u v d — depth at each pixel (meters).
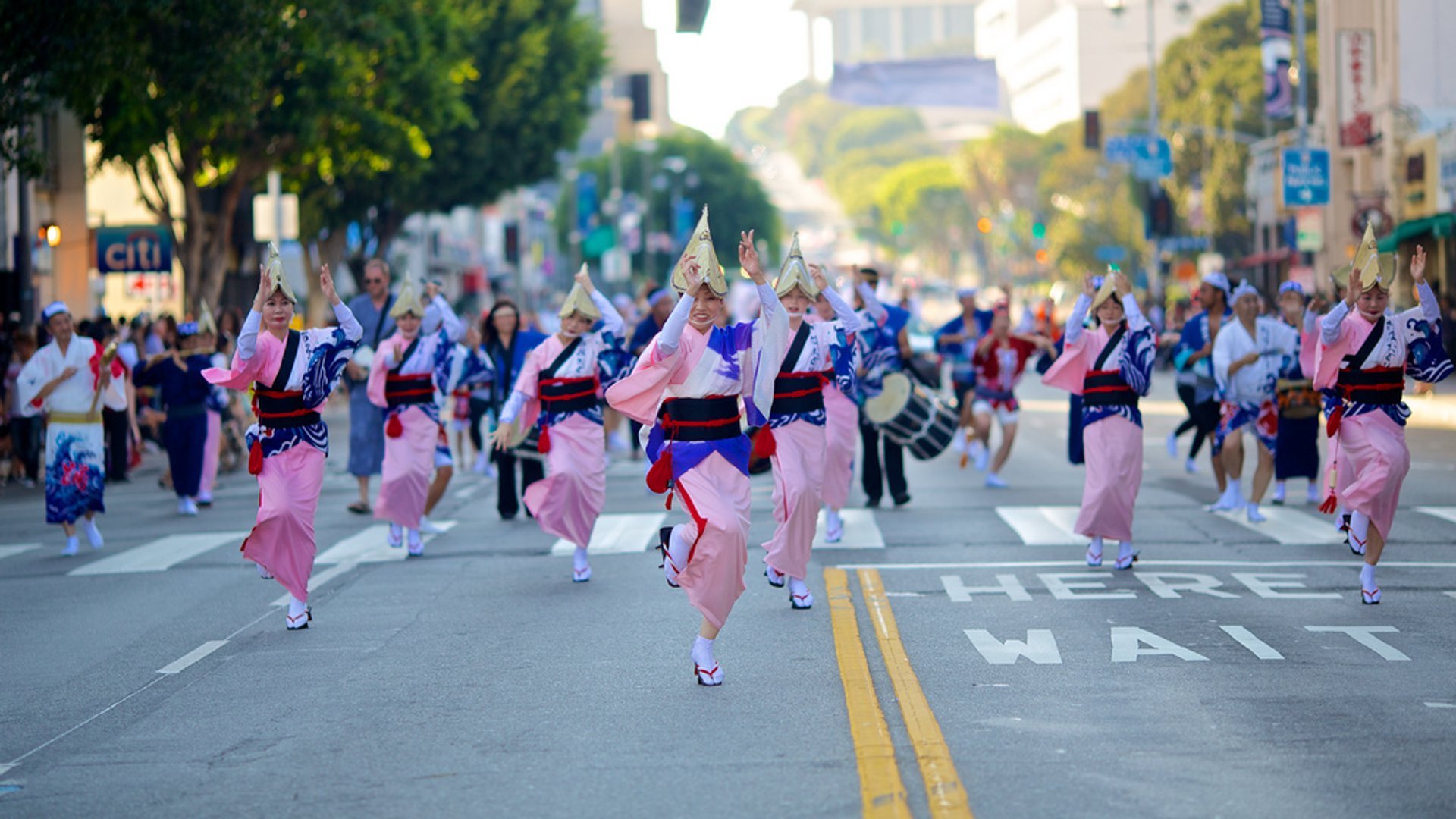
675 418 14.90
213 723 13.98
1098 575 20.42
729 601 14.67
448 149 77.94
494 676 15.33
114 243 55.03
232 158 56.66
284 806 11.41
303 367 17.81
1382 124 82.56
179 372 30.62
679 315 14.55
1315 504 27.30
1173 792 11.10
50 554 25.80
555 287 172.50
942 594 19.20
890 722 13.21
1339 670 14.79
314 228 75.75
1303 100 78.50
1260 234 117.38
